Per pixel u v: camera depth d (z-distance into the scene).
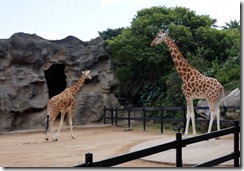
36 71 17.02
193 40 17.92
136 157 3.88
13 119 15.89
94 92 18.14
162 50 17.66
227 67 15.17
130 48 17.64
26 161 7.75
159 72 18.47
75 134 14.06
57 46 17.73
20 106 16.03
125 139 11.62
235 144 5.82
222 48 17.95
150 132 14.06
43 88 17.06
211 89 9.50
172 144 4.49
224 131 5.50
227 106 11.08
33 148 10.00
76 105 17.56
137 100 20.42
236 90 12.21
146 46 18.05
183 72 9.88
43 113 16.81
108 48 18.72
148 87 19.50
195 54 17.70
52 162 7.53
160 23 18.39
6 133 15.01
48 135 12.63
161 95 17.98
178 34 17.55
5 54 16.17
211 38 17.81
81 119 17.52
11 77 16.19
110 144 10.34
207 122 12.37
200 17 19.02
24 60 16.59
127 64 19.64
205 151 7.64
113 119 17.62
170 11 19.20
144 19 18.47
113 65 19.08
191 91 9.72
